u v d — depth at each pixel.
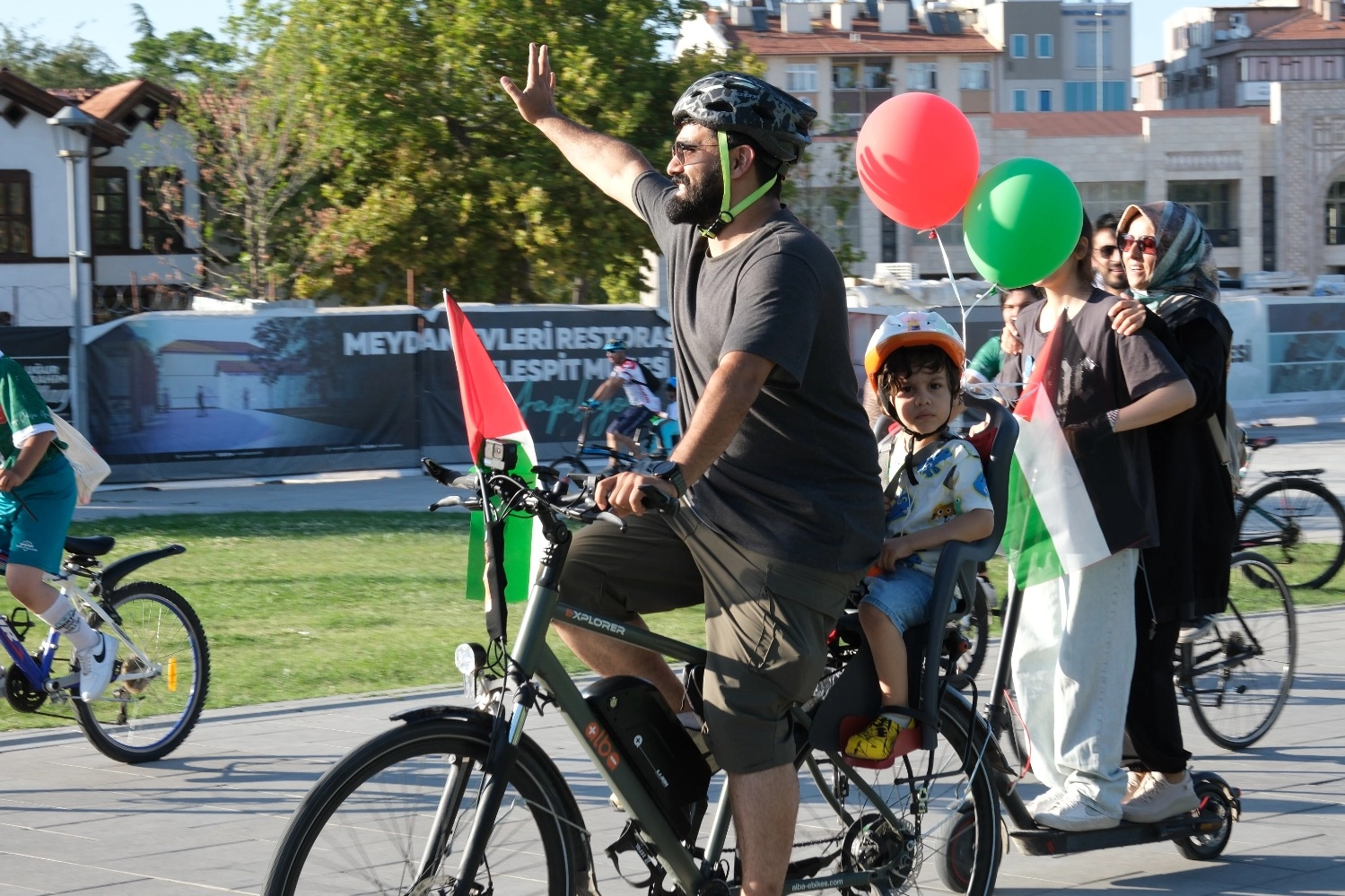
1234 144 59.41
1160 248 5.37
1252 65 78.81
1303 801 5.95
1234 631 6.87
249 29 36.91
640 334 23.66
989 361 7.84
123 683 6.64
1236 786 6.18
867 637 4.10
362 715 7.43
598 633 3.72
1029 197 4.79
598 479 3.43
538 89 4.63
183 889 4.84
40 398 6.51
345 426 21.91
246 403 21.25
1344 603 10.55
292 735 7.01
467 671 3.46
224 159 37.12
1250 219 59.78
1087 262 5.16
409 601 11.11
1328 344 27.02
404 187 33.19
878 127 5.04
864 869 4.29
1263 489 11.03
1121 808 5.03
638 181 4.25
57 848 5.30
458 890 3.46
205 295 39.78
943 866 4.47
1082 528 4.82
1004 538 4.90
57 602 6.46
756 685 3.71
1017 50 89.44
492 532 3.55
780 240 3.55
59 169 40.47
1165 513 5.11
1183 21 92.31
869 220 56.81
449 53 32.25
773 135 3.61
